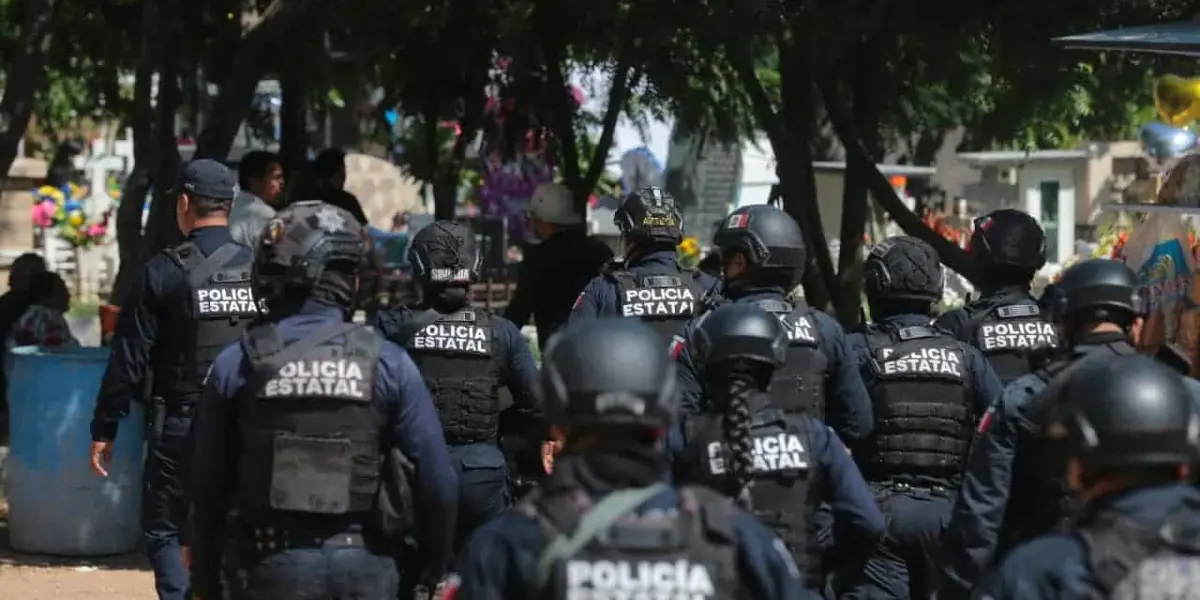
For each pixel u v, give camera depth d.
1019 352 15.12
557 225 22.12
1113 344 11.43
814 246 29.38
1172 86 19.06
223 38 30.45
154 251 26.14
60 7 30.45
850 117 28.91
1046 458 10.91
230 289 16.09
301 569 10.66
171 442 16.11
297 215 11.11
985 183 62.66
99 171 66.94
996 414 11.27
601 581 7.27
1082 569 7.44
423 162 39.28
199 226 16.33
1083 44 16.14
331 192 27.70
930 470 14.13
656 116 31.42
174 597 16.17
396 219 67.38
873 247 14.80
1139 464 7.45
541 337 22.36
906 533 13.97
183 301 16.02
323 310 11.12
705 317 11.76
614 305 16.38
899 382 14.09
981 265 15.59
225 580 10.97
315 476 10.64
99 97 33.69
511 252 62.12
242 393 10.87
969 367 14.24
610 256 22.23
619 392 7.49
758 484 11.15
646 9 22.47
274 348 10.83
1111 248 26.11
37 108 45.03
